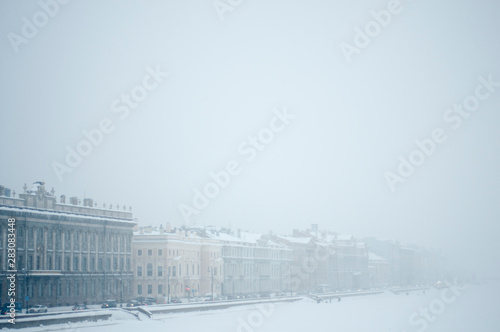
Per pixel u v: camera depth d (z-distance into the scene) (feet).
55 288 524.11
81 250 559.38
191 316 552.41
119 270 605.31
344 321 552.41
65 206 547.90
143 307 527.81
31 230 509.35
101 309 504.84
